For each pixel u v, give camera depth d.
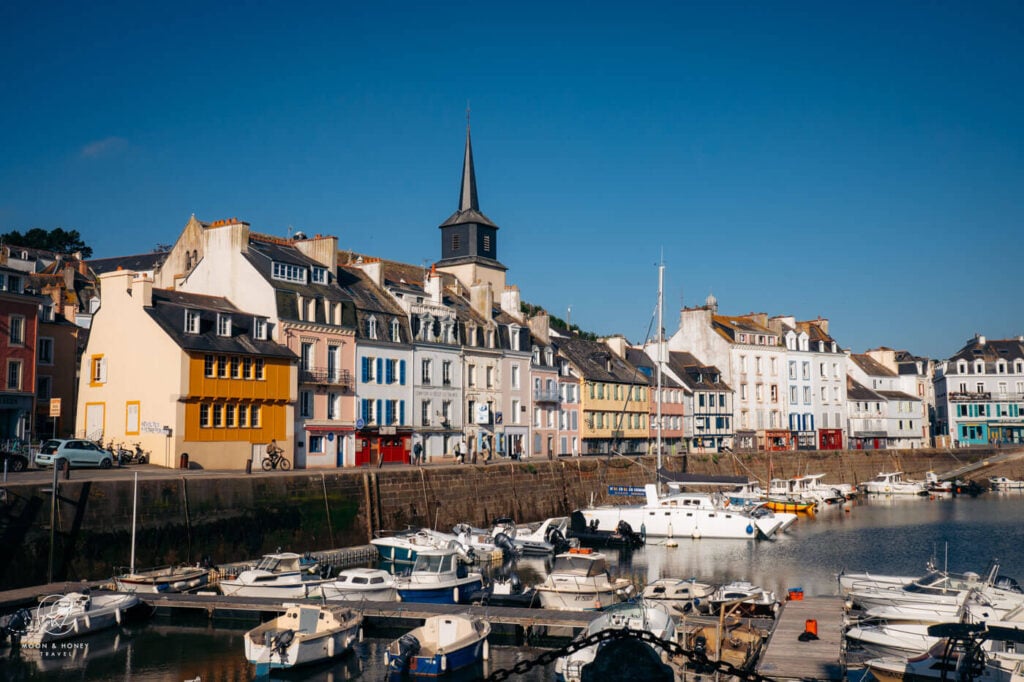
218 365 51.47
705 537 57.50
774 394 108.75
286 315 56.91
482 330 73.81
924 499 89.75
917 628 27.94
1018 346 123.94
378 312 63.97
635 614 27.67
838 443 114.38
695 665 25.44
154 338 50.75
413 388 65.94
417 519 53.28
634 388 92.19
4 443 46.88
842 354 116.69
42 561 35.16
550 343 84.00
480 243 90.88
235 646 30.41
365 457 61.75
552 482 66.19
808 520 69.12
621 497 72.62
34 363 52.47
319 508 47.09
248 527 43.09
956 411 121.94
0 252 77.12
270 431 54.34
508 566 44.56
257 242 61.34
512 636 32.06
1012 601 31.22
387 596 35.72
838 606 32.12
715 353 106.38
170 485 40.06
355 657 29.52
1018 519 69.25
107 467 47.03
